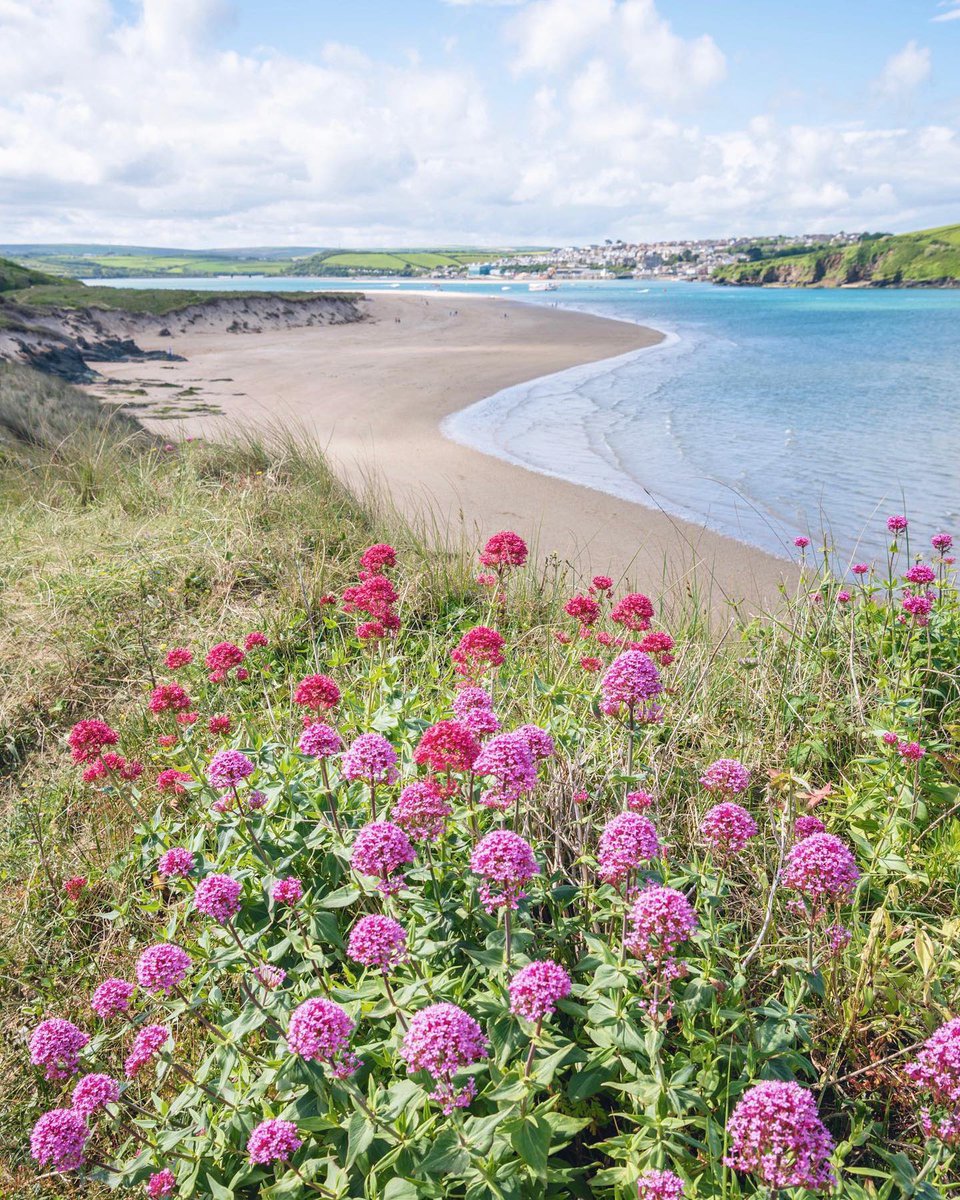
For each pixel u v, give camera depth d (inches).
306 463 446.9
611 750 168.9
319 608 281.9
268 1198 92.1
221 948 123.6
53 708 234.1
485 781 136.0
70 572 306.0
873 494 609.3
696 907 123.4
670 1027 111.8
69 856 178.1
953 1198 92.7
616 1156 95.3
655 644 174.9
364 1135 89.3
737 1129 79.4
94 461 452.4
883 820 148.5
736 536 514.9
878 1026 116.3
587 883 128.2
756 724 192.1
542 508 583.5
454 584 310.5
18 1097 129.0
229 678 227.3
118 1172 104.8
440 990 104.4
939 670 195.2
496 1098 86.4
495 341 2118.6
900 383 1220.5
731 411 1012.5
